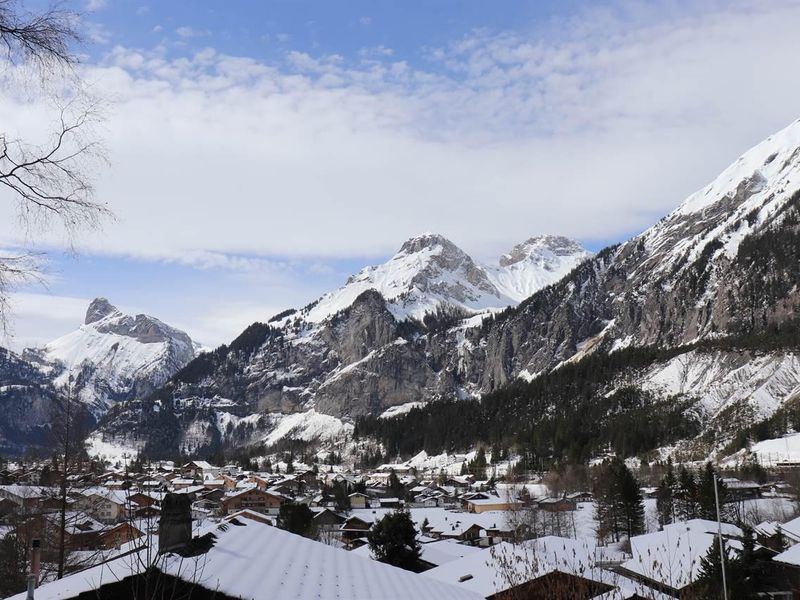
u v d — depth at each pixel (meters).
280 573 18.11
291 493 160.88
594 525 109.19
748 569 42.12
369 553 60.53
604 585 21.50
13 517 39.72
